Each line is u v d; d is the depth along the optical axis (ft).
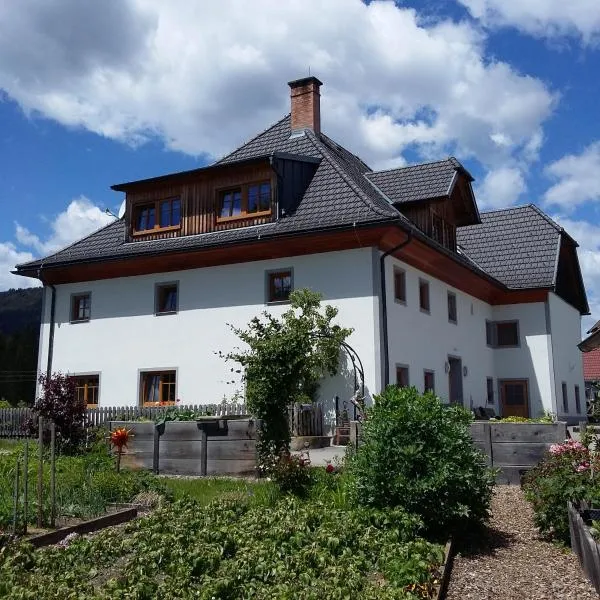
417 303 67.00
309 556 21.61
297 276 62.64
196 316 67.31
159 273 70.18
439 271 72.90
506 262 96.99
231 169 67.82
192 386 66.44
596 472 26.91
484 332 89.61
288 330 46.85
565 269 105.70
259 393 40.27
